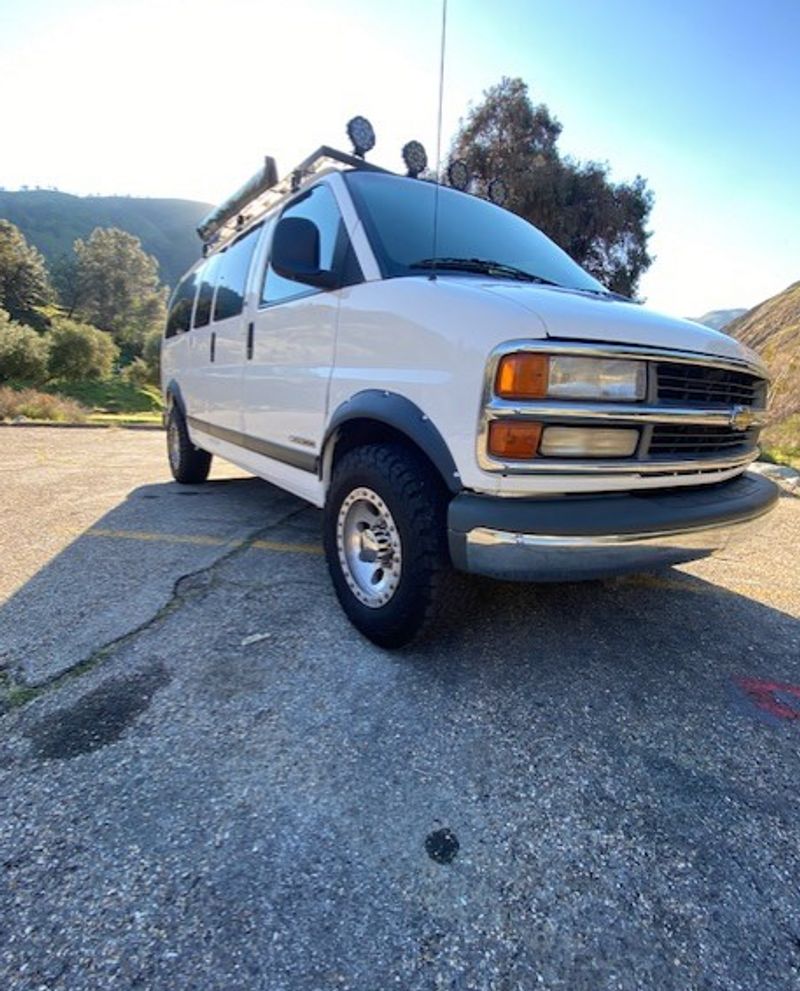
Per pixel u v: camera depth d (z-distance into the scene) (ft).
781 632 8.99
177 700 6.53
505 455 5.92
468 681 7.16
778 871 4.69
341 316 8.36
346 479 7.85
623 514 6.19
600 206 47.96
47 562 10.58
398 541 7.09
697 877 4.59
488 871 4.55
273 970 3.76
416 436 6.66
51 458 23.08
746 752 6.11
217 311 14.02
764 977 3.85
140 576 10.00
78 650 7.49
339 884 4.38
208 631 8.11
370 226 8.52
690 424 6.82
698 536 6.81
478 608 9.25
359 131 10.37
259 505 15.48
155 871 4.41
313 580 10.04
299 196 10.65
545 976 3.81
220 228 16.17
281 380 10.08
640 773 5.71
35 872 4.36
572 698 6.93
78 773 5.37
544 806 5.23
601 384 6.11
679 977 3.84
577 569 6.11
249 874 4.42
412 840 4.80
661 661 7.91
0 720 6.09
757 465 24.68
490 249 9.52
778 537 14.76
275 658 7.48
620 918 4.23
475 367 6.08
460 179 12.13
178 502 15.64
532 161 48.01
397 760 5.72
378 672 7.25
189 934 3.96
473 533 6.06
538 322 5.96
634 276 50.80
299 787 5.31
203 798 5.14
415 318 6.97
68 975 3.67
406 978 3.76
